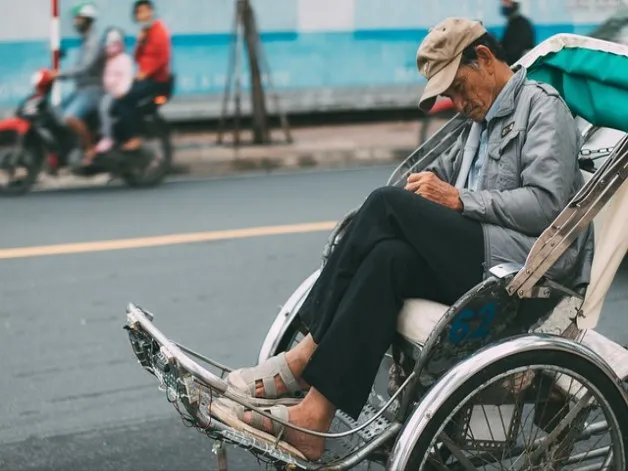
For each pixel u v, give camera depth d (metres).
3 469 4.26
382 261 3.20
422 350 3.12
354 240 3.29
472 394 3.09
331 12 13.08
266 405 3.34
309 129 13.72
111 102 10.23
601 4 12.51
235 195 9.73
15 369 5.28
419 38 13.59
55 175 10.66
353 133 13.41
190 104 12.59
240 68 12.49
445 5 13.56
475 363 3.07
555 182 3.28
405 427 3.08
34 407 4.84
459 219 3.27
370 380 3.18
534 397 3.33
